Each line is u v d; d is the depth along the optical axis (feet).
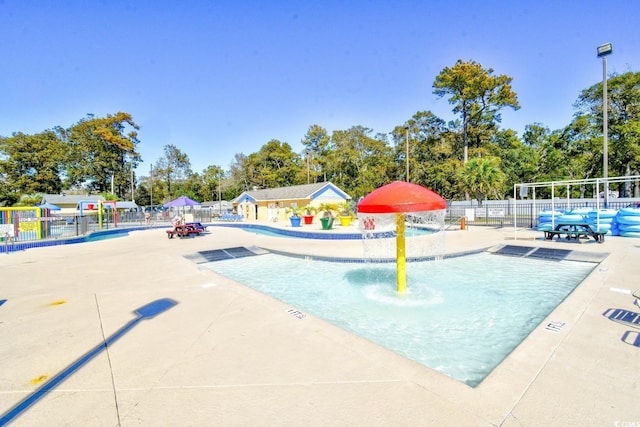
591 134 99.19
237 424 7.78
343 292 22.58
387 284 24.08
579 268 27.61
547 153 131.13
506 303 19.45
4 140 146.51
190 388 9.39
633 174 99.76
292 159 205.87
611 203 64.54
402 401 8.52
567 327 13.23
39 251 41.47
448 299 20.27
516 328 15.83
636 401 8.34
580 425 7.45
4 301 18.81
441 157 134.72
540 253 32.83
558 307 15.60
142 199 204.13
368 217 22.26
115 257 34.78
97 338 13.19
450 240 42.37
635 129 83.97
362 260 31.73
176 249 40.11
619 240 37.86
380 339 14.80
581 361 10.46
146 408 8.52
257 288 24.25
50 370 10.64
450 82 123.85
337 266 30.99
